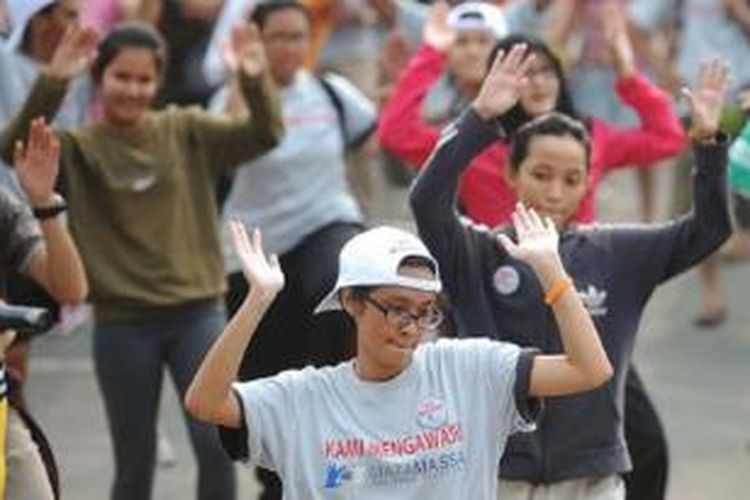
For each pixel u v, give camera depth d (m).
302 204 18.70
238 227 11.54
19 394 13.24
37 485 13.00
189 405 11.34
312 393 11.51
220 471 16.88
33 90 16.08
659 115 17.22
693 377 24.48
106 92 16.81
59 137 16.25
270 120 17.28
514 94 13.23
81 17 18.66
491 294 13.58
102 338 17.08
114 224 16.89
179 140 17.17
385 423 11.47
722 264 29.47
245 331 11.28
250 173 18.61
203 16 25.11
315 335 17.81
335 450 11.44
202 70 25.02
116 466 17.25
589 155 14.27
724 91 13.59
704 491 20.34
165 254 16.95
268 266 11.42
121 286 16.86
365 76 28.98
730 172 14.88
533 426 11.75
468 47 17.97
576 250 13.70
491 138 13.27
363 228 18.97
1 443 12.33
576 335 11.53
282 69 18.91
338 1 28.58
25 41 18.03
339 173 19.02
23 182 13.58
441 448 11.49
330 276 18.20
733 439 22.05
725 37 27.70
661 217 32.06
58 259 13.71
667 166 34.34
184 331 17.03
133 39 16.81
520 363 11.60
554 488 13.49
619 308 13.70
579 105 27.12
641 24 28.48
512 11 27.03
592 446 13.45
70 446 21.64
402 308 11.27
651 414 15.62
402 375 11.53
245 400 11.42
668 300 27.80
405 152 17.48
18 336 13.43
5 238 13.74
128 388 17.00
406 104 17.55
